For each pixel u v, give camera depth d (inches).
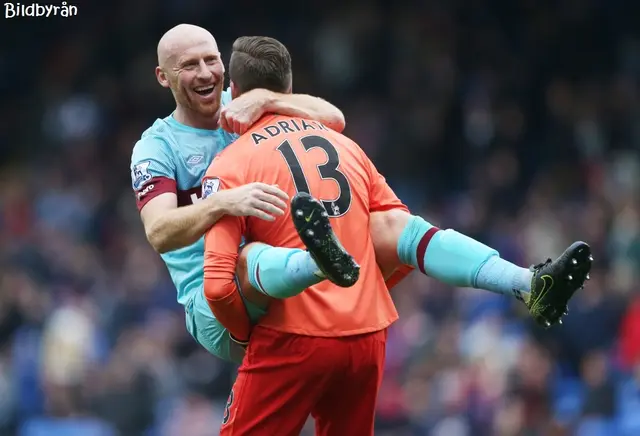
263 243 583.2
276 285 555.2
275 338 575.2
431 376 1312.7
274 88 626.2
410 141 1961.1
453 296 1469.0
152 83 2122.3
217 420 1294.3
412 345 1374.3
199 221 582.2
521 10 2150.6
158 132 662.5
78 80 2169.0
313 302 575.2
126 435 1270.9
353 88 2075.5
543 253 1579.7
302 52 2128.4
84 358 1362.0
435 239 586.6
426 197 1884.8
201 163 658.8
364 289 584.1
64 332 1368.1
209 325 631.8
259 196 568.1
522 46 2110.0
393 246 598.2
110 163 2015.3
